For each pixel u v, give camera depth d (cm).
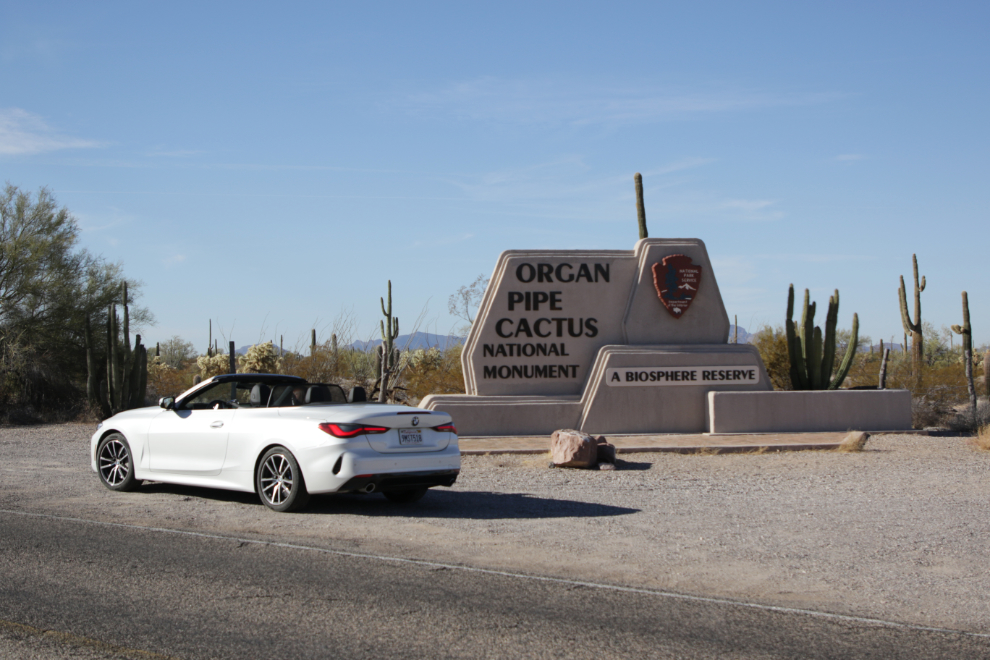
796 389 1973
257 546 711
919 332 2944
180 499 971
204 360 2941
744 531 804
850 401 1775
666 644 474
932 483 1135
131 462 1013
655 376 1730
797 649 471
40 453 1531
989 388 2938
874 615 542
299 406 906
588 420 1706
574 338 1764
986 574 650
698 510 923
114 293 2611
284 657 444
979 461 1371
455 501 983
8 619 505
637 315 1775
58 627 491
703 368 1747
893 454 1475
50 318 2516
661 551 716
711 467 1340
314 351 2623
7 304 2444
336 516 866
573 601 557
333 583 593
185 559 661
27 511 879
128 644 462
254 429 902
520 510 920
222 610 527
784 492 1062
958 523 848
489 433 1688
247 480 904
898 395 1792
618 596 572
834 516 887
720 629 504
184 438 961
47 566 636
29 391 2406
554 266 1769
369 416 861
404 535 769
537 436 1683
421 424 898
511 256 1762
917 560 691
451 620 511
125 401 2380
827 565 673
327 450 841
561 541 751
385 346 2392
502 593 573
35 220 2567
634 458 1461
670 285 1780
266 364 2773
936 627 518
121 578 602
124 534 758
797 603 566
